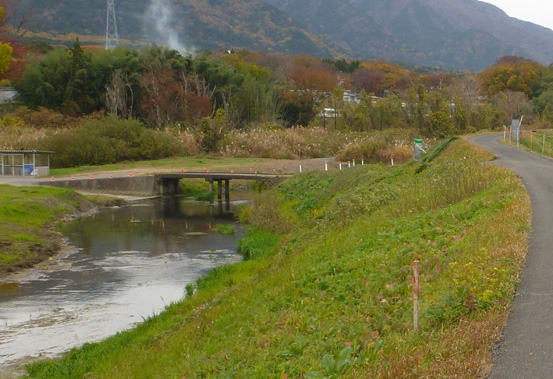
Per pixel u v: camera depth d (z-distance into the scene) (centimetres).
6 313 1606
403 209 1792
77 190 4303
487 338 690
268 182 4275
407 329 790
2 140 5119
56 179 4347
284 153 5997
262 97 8962
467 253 1045
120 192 4462
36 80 7231
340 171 3488
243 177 4375
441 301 837
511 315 765
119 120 5859
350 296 1051
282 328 985
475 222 1289
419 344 718
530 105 9006
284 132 6612
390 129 7100
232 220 3347
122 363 1118
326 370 702
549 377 591
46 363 1211
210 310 1314
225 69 9031
